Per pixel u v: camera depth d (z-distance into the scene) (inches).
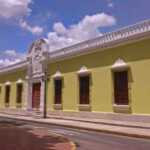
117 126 659.4
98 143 436.5
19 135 499.5
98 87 840.3
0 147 367.2
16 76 1393.9
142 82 698.2
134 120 708.0
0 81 1581.0
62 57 1016.9
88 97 888.9
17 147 369.1
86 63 900.0
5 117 1085.8
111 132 568.4
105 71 817.5
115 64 781.3
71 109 957.2
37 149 357.4
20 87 1349.7
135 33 713.0
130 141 462.9
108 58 809.5
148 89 681.6
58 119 887.7
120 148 391.2
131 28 733.3
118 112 762.8
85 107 887.1
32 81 1224.2
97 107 839.1
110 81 794.8
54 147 376.2
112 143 438.0
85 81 907.4
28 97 1239.5
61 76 1023.0
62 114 994.1
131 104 724.7
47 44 1130.7
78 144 423.2
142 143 442.0
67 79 992.2
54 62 1075.9
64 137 479.5
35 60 1213.7
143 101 692.7
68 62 993.5
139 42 714.2
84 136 524.7
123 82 760.3
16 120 937.5
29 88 1242.6
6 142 413.4
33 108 1204.5
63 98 1006.4
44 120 850.8
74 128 672.4
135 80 717.9
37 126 717.3
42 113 1098.7
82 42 919.0
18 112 1317.7
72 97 956.6
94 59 866.8
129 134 527.8
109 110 792.3
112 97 782.5
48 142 419.5
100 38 839.7
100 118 817.5
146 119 676.7
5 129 598.5
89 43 885.8
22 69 1327.5
